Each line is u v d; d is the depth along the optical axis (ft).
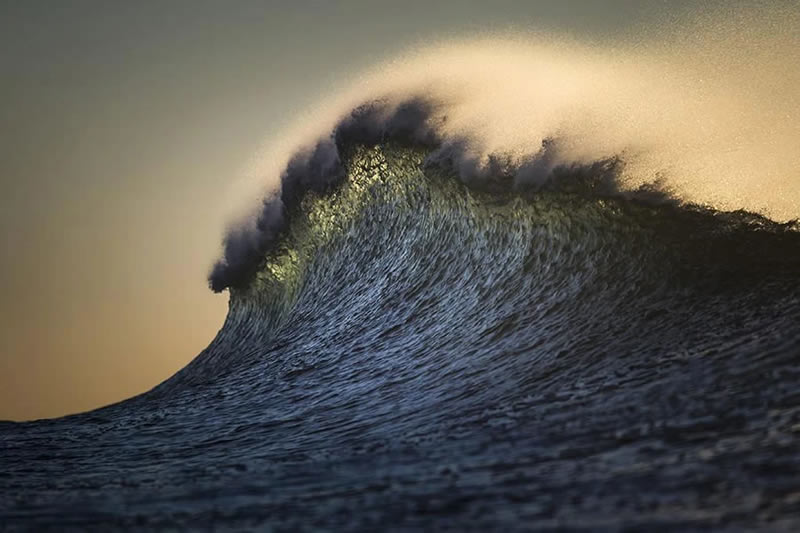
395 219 187.21
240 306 234.79
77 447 125.18
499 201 156.15
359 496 70.08
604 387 94.89
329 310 184.03
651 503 57.98
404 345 147.23
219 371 187.73
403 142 185.06
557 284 135.54
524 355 118.42
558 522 56.39
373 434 101.50
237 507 71.20
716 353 95.55
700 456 67.05
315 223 212.64
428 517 60.80
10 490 92.84
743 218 126.52
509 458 76.54
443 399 111.55
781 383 81.82
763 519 52.13
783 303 104.88
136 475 96.63
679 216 129.90
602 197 138.51
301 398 136.87
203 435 122.93
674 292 117.29
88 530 66.39
